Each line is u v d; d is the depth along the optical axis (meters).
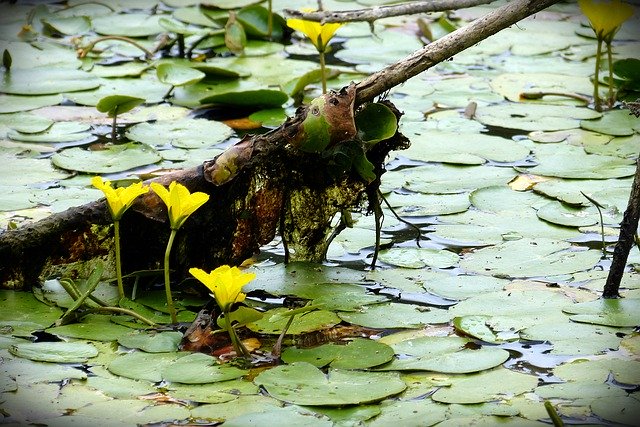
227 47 6.82
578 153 5.04
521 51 7.01
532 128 5.45
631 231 3.54
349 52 6.90
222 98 5.62
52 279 3.78
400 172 4.84
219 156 3.73
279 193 3.81
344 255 4.04
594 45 7.14
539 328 3.37
